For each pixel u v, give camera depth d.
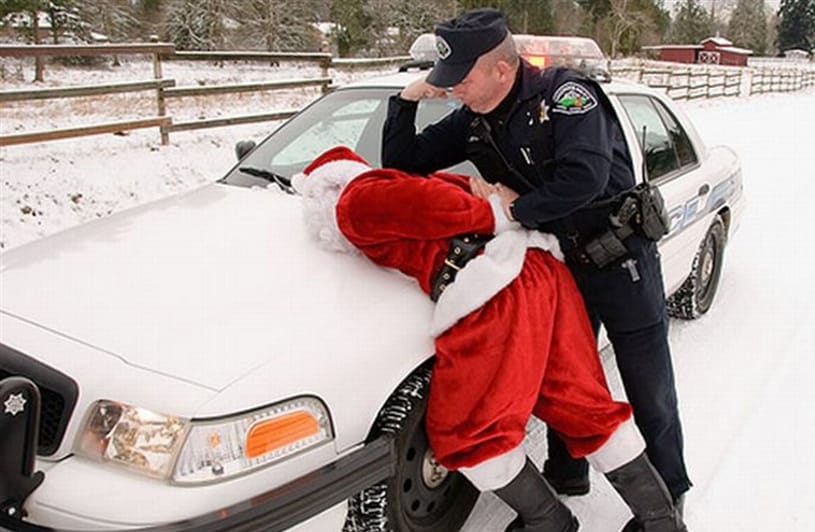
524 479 2.25
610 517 2.71
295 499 1.79
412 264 2.19
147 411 1.74
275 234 2.49
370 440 2.01
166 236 2.51
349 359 1.95
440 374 2.12
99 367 1.83
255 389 1.79
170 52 8.69
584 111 2.10
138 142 8.64
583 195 2.07
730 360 4.01
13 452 1.65
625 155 2.33
